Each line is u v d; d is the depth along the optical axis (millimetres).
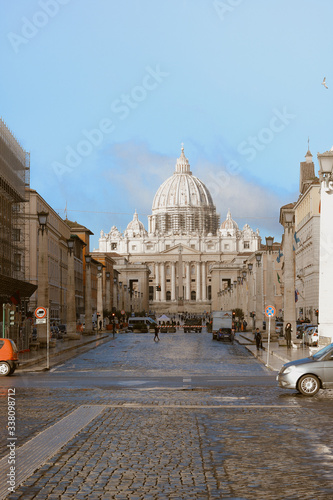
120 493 10180
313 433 15547
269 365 39781
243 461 12492
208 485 10680
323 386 23953
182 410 19953
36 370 36938
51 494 10102
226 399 22922
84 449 13688
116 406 20875
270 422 17406
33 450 13469
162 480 11023
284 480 10977
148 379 31625
